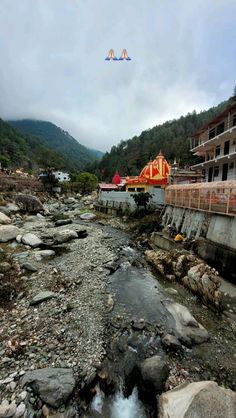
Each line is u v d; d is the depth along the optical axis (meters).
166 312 9.96
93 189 76.56
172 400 5.35
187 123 139.50
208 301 10.74
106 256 16.69
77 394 5.88
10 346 7.20
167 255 15.23
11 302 9.72
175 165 40.53
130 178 48.22
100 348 7.50
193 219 19.09
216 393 5.26
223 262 13.61
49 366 6.58
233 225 13.49
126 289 12.08
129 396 6.09
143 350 7.70
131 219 31.50
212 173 31.62
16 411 5.19
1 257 13.81
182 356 7.54
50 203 47.50
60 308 9.48
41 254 15.47
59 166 124.56
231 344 8.27
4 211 26.47
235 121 25.09
